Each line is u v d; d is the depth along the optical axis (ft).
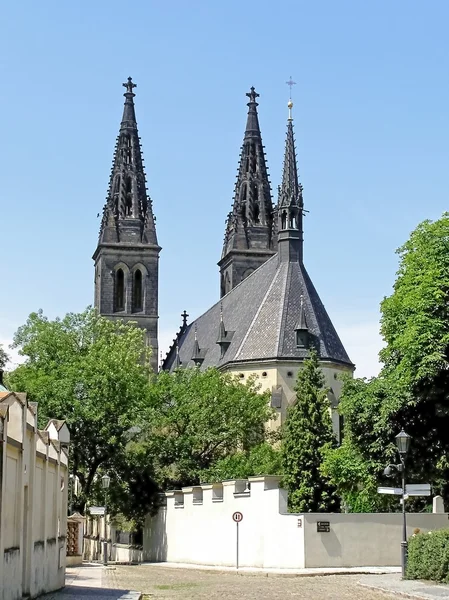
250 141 506.89
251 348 382.22
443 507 188.14
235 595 107.55
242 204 502.79
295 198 399.65
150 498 240.73
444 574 119.14
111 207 500.74
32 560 98.22
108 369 239.91
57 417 234.38
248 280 435.53
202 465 271.49
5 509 81.61
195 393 276.21
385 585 115.55
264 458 275.80
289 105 415.03
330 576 146.41
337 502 292.20
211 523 192.54
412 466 182.91
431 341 171.12
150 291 495.00
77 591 113.70
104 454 238.27
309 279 395.96
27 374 245.86
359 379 194.90
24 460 91.04
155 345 491.72
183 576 152.05
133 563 220.64
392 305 186.70
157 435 261.24
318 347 375.25
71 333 264.72
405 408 177.17
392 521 167.73
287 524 165.07
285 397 370.12
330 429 302.04
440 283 174.29
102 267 495.00
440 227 181.68
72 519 189.57
